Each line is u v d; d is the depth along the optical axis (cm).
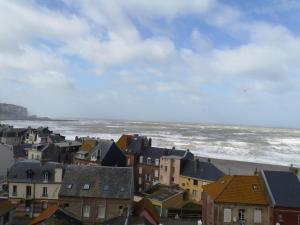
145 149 10975
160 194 8044
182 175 9375
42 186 7225
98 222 5994
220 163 13625
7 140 14412
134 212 5966
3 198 6919
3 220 5459
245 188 5603
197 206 7969
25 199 7175
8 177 7231
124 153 10856
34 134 14975
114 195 6050
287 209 5291
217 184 6050
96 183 6209
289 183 5597
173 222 7006
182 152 10575
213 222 5431
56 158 10694
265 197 5500
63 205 6025
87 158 10219
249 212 5400
